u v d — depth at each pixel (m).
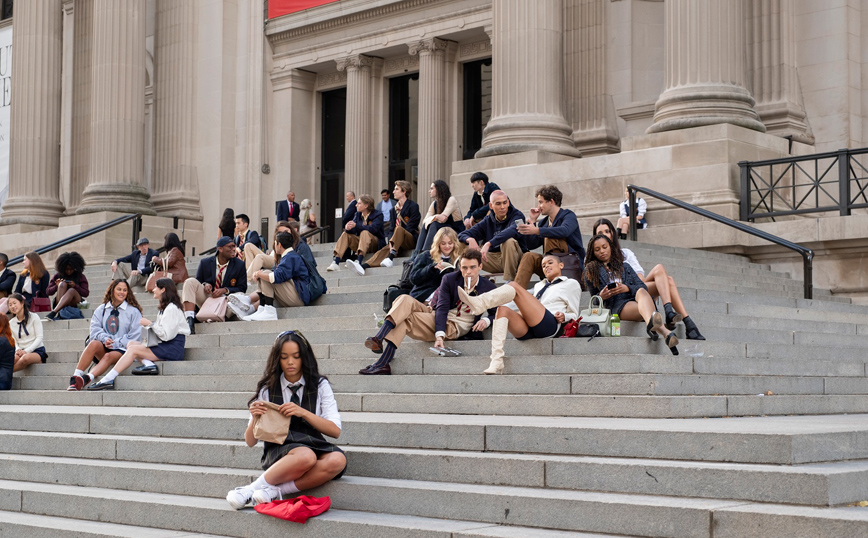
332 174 28.50
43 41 28.39
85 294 15.62
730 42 17.69
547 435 6.56
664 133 17.47
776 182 16.06
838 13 19.00
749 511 5.11
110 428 9.06
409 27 25.94
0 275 15.67
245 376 10.05
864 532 4.77
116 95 25.80
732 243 16.05
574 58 22.06
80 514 7.54
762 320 10.75
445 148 25.75
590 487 6.00
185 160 27.88
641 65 21.36
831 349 10.37
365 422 7.40
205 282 13.12
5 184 30.66
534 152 18.95
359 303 12.20
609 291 8.99
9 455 9.13
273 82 28.23
